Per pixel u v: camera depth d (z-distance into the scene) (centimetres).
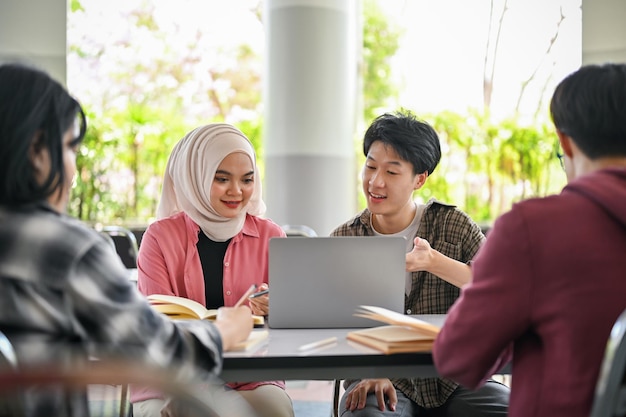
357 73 520
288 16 473
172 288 215
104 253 122
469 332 129
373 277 176
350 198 493
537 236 125
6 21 498
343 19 481
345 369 144
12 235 116
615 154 132
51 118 121
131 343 122
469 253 213
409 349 145
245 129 538
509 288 126
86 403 120
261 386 203
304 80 473
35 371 93
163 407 176
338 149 482
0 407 109
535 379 128
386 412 192
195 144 219
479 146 512
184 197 221
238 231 221
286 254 175
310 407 334
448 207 220
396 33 517
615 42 484
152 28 527
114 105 525
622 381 110
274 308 176
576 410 121
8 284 115
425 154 210
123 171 519
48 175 121
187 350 131
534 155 506
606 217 125
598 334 121
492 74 509
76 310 118
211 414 98
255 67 534
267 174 485
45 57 502
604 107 130
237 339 149
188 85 533
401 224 219
